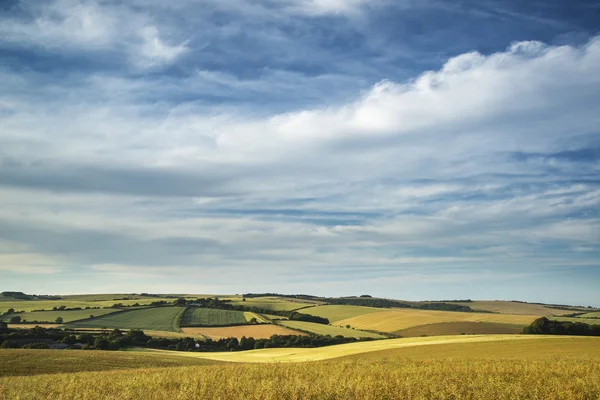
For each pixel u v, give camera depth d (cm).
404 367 2925
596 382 2066
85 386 2200
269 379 2278
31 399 1895
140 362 4353
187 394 1906
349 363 3359
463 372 2545
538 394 1872
